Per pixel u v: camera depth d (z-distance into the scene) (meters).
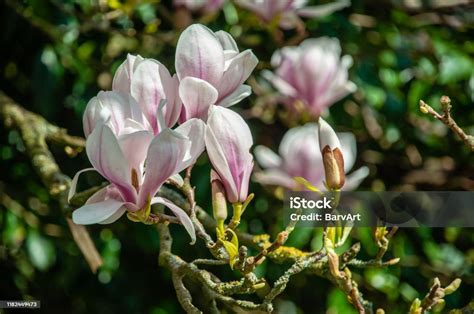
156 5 2.43
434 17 2.61
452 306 2.50
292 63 2.14
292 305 2.63
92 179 2.56
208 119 1.51
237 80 1.55
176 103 1.54
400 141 2.64
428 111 1.62
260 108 2.49
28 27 2.46
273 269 2.50
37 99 2.38
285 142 1.95
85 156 2.54
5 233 2.46
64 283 2.57
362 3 2.52
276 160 1.96
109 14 2.27
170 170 1.48
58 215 2.54
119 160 1.46
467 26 2.60
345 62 2.15
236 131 1.51
